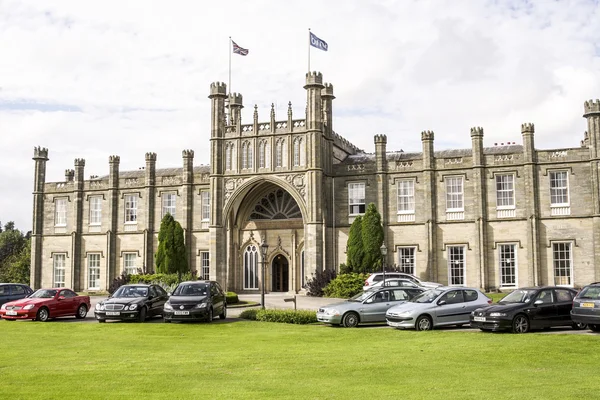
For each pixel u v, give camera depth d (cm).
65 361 2108
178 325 3312
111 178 6831
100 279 6850
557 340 2436
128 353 2306
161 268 6109
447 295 3025
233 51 6081
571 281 5256
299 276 6147
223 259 5997
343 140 6594
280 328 3153
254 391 1572
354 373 1823
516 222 5434
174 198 6662
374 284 4547
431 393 1531
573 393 1511
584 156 5294
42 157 7206
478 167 5541
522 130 5453
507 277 5447
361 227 5528
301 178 5781
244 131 6038
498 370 1856
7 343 2620
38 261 7131
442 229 5647
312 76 5750
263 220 6284
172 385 1659
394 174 5841
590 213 5238
